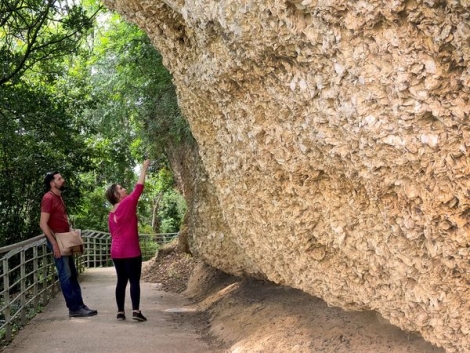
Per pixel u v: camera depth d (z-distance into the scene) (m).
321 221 3.98
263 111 4.02
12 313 7.42
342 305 4.26
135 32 9.99
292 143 3.80
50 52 10.40
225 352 5.38
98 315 7.34
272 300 6.13
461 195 2.64
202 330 6.48
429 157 2.69
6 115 9.63
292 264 4.63
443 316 3.10
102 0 5.75
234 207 5.46
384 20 2.60
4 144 9.59
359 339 4.29
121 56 10.39
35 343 5.69
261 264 5.45
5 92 9.45
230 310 6.65
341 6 2.70
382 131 2.81
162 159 13.89
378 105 2.79
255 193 4.68
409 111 2.64
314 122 3.30
